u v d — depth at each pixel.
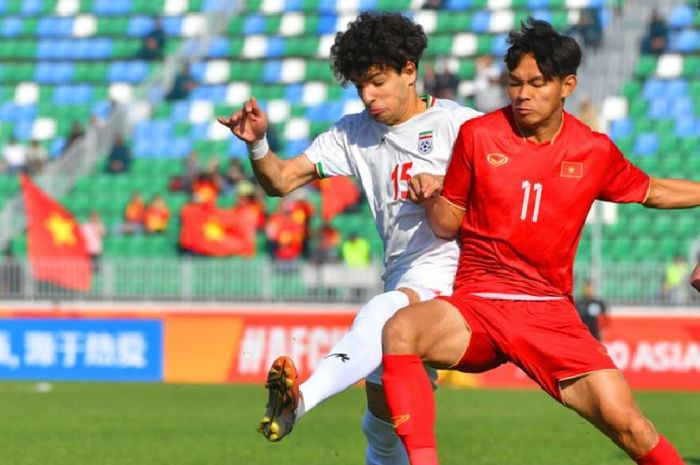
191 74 111.62
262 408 57.50
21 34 116.56
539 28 22.30
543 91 22.28
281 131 105.06
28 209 83.94
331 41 112.75
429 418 22.06
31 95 111.75
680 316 69.94
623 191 23.64
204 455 40.22
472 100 98.31
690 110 101.56
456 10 112.44
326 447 42.47
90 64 113.44
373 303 24.48
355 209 91.38
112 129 102.44
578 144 22.97
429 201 23.50
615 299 75.12
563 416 54.06
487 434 47.06
